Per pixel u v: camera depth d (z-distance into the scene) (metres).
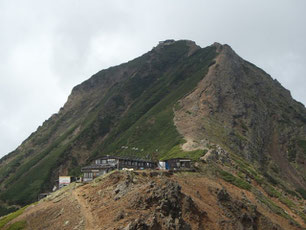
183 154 141.50
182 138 170.62
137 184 71.81
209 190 94.38
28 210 83.12
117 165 125.44
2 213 180.00
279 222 101.75
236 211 87.44
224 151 149.00
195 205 72.88
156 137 194.00
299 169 197.88
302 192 168.00
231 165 138.50
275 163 192.50
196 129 179.75
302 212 126.69
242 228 77.25
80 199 73.94
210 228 69.31
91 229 56.91
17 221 75.69
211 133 178.25
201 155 134.12
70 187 88.94
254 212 93.44
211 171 118.94
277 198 129.00
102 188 76.56
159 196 63.16
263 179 141.50
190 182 96.06
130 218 56.62
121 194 68.50
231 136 181.62
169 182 73.00
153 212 58.22
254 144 192.38
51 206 77.06
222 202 89.31
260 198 114.00
